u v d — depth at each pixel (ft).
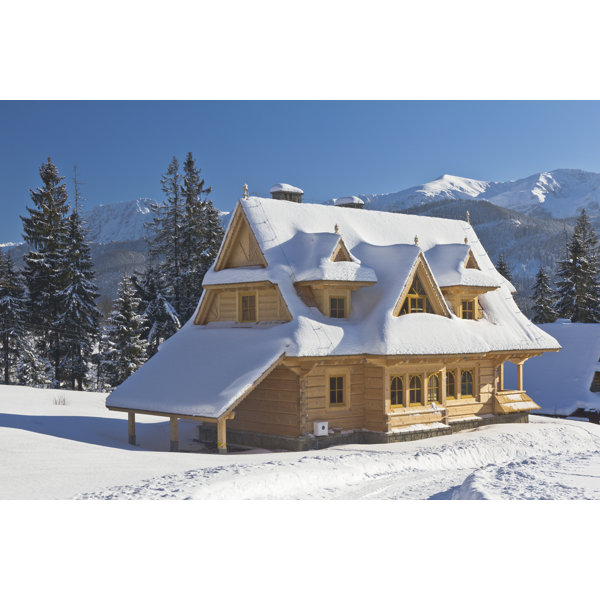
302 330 82.33
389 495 56.95
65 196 182.19
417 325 89.92
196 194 195.42
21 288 179.63
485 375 103.76
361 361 86.74
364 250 99.45
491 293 111.04
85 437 82.79
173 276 192.85
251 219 92.38
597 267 223.51
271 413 86.02
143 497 48.52
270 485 56.18
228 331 90.53
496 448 81.56
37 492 48.80
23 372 176.35
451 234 117.39
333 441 84.89
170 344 94.07
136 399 85.40
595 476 57.41
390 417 86.74
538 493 50.39
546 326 155.84
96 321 178.19
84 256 178.40
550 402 136.36
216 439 91.61
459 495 53.42
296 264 89.97
